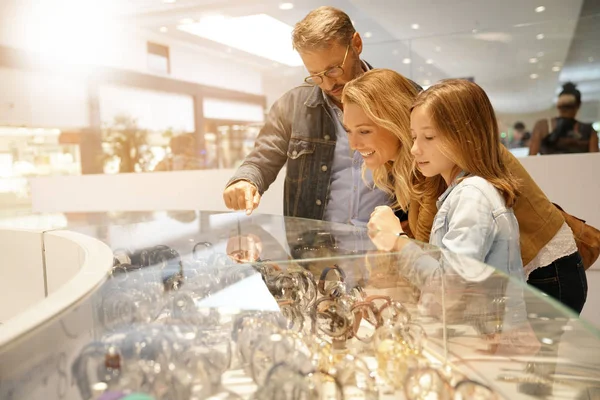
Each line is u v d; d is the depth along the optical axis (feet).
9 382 1.70
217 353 1.99
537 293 2.13
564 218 3.96
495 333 2.14
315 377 1.98
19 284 4.70
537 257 3.68
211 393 1.83
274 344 2.06
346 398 1.92
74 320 2.09
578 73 13.03
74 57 13.94
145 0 13.12
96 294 2.40
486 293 2.20
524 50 13.12
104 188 10.34
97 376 1.78
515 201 3.42
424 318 2.32
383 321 2.31
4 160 14.07
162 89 14.20
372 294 2.52
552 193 7.56
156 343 1.99
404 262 2.51
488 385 1.94
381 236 3.18
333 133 5.47
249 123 14.23
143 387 1.75
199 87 14.17
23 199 14.28
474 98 3.27
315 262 2.73
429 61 13.51
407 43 13.43
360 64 5.21
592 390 1.99
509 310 2.15
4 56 13.57
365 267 2.61
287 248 3.07
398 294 2.47
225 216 4.68
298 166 5.63
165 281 2.65
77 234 4.18
